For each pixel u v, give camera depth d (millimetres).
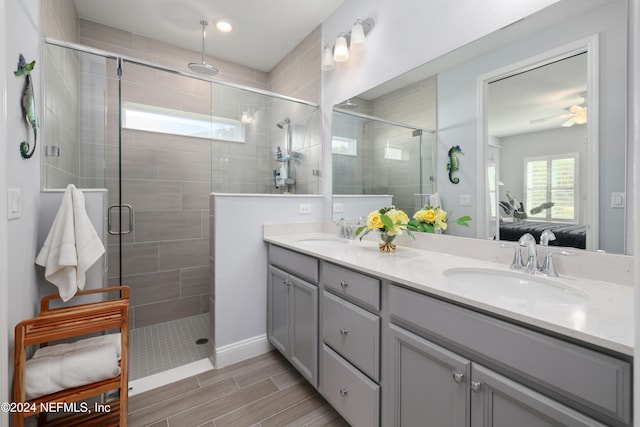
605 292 870
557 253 1072
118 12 2232
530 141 1159
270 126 2490
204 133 2826
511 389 722
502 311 734
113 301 1320
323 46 2338
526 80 1172
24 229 1167
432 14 1535
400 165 1745
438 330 914
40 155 1367
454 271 1172
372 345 1163
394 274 1071
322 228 2379
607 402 579
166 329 2502
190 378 1780
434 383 939
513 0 1211
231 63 3002
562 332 631
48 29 1500
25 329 1009
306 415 1472
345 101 2135
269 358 2025
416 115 1637
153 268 2604
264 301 2107
